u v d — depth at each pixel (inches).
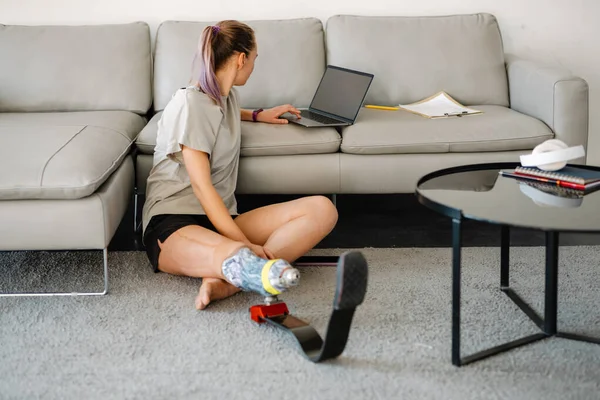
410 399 63.2
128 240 107.2
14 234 84.4
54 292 87.1
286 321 74.9
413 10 132.3
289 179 104.0
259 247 82.5
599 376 66.7
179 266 85.5
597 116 136.8
